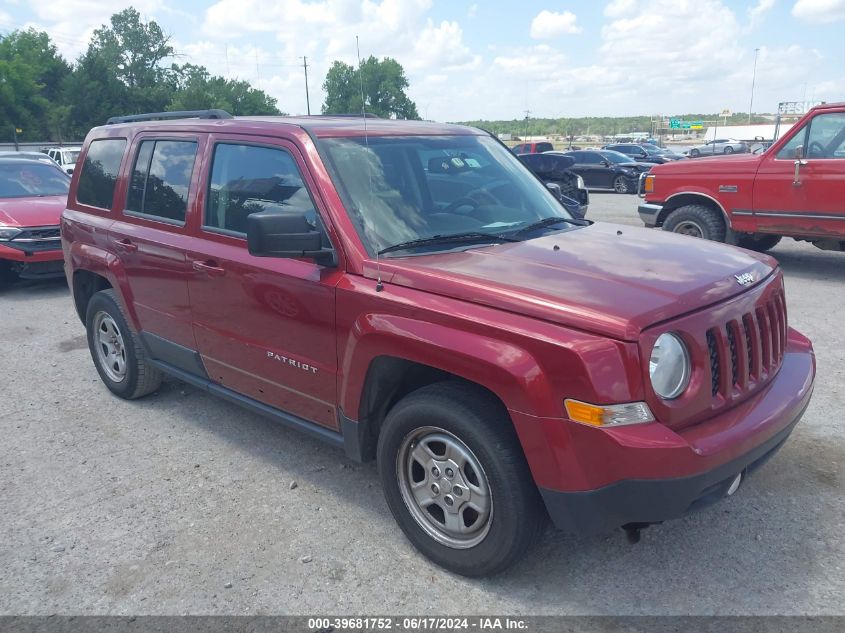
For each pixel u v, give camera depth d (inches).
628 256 134.6
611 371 103.0
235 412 204.5
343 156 146.9
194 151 173.3
